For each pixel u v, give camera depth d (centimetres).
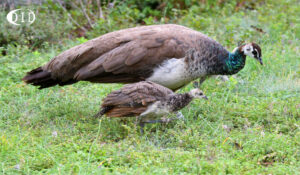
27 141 945
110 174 793
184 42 1076
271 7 1988
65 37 1717
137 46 1062
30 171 817
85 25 1859
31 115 1111
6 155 866
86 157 866
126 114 964
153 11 1998
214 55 1115
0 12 1644
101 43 1084
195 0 2061
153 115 983
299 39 1681
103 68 1062
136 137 955
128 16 1830
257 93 1266
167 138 988
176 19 1892
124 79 1085
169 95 973
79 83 1330
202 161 827
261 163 873
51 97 1215
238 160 870
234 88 1287
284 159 877
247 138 966
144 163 830
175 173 807
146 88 962
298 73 1388
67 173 798
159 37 1071
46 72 1116
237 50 1148
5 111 1123
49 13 1791
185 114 1103
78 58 1079
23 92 1245
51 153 884
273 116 1079
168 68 1066
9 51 1516
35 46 1628
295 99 1189
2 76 1347
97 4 1878
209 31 1650
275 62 1439
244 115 1093
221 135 977
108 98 959
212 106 1142
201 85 1287
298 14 1934
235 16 1909
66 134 989
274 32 1702
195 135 962
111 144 959
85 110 1136
